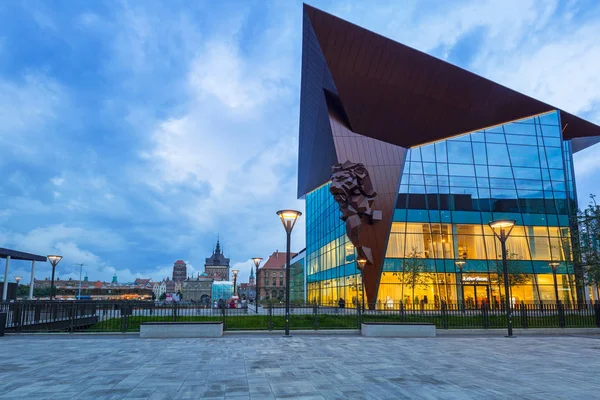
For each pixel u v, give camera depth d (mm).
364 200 31844
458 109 37500
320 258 53094
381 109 35750
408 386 8586
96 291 139250
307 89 40938
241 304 40656
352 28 30250
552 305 22797
